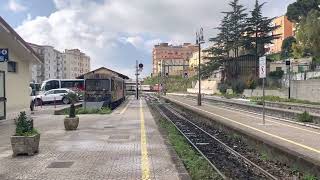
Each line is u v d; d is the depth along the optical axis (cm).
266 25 9281
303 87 5366
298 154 1288
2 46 2558
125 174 1049
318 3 9644
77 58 17225
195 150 1677
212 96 8606
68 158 1277
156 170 1100
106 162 1210
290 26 12419
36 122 2578
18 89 2850
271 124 2516
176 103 5378
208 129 2716
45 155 1330
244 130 2075
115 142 1650
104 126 2317
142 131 2066
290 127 2348
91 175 1038
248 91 7531
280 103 4462
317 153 1429
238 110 4006
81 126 2314
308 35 6369
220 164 1421
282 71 7162
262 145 1661
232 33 9894
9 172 1074
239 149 1805
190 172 1139
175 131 2261
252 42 9450
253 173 1259
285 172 1275
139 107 4528
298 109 3869
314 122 2656
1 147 1502
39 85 6706
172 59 16250
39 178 1007
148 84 15925
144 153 1375
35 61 3045
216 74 10769
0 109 2520
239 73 9150
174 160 1244
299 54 8038
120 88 5200
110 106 4009
